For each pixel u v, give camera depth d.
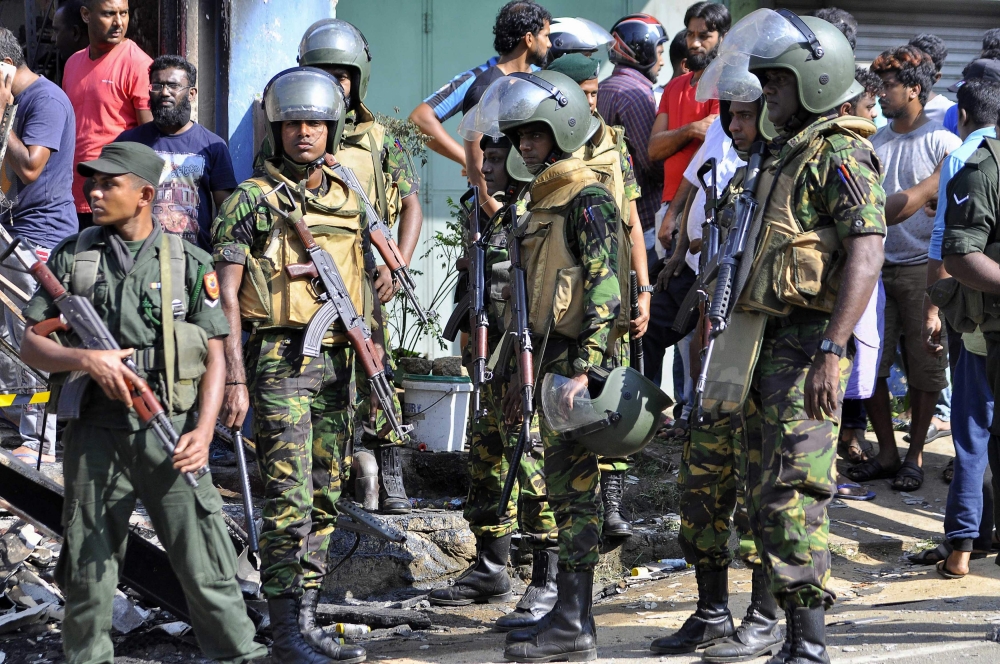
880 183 10.78
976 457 14.96
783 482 10.88
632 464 18.81
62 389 10.42
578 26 18.20
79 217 18.91
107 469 10.54
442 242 22.50
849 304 10.48
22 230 16.59
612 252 12.22
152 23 21.34
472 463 15.31
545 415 11.93
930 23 27.31
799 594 10.87
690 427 12.70
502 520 15.38
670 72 26.27
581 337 12.09
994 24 27.58
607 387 11.81
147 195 10.71
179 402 10.62
